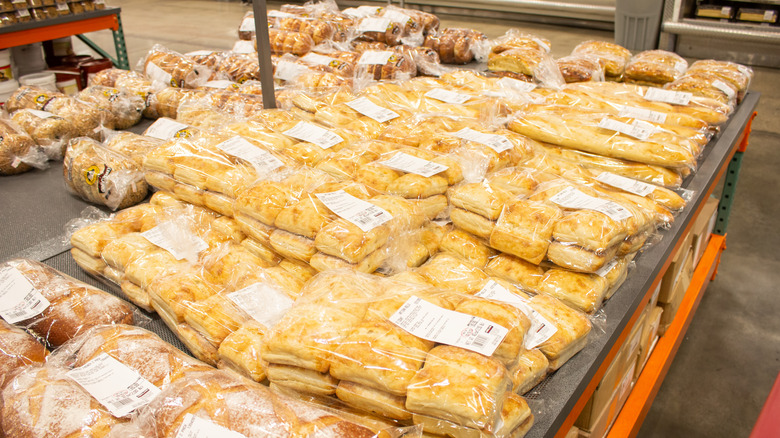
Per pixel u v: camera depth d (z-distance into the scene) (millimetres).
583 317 1070
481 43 2918
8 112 2213
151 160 1494
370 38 2957
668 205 1482
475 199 1258
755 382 2428
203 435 748
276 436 750
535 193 1310
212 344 1070
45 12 3514
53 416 810
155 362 916
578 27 6086
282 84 2525
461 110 1903
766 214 3623
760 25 4254
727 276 3102
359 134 1678
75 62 3863
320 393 888
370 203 1217
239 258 1241
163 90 2305
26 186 1872
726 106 1966
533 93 2098
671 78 2338
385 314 917
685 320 2115
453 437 795
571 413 991
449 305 938
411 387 798
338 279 1024
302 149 1534
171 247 1302
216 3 9023
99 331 1016
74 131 2057
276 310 1084
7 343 988
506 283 1161
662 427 2219
